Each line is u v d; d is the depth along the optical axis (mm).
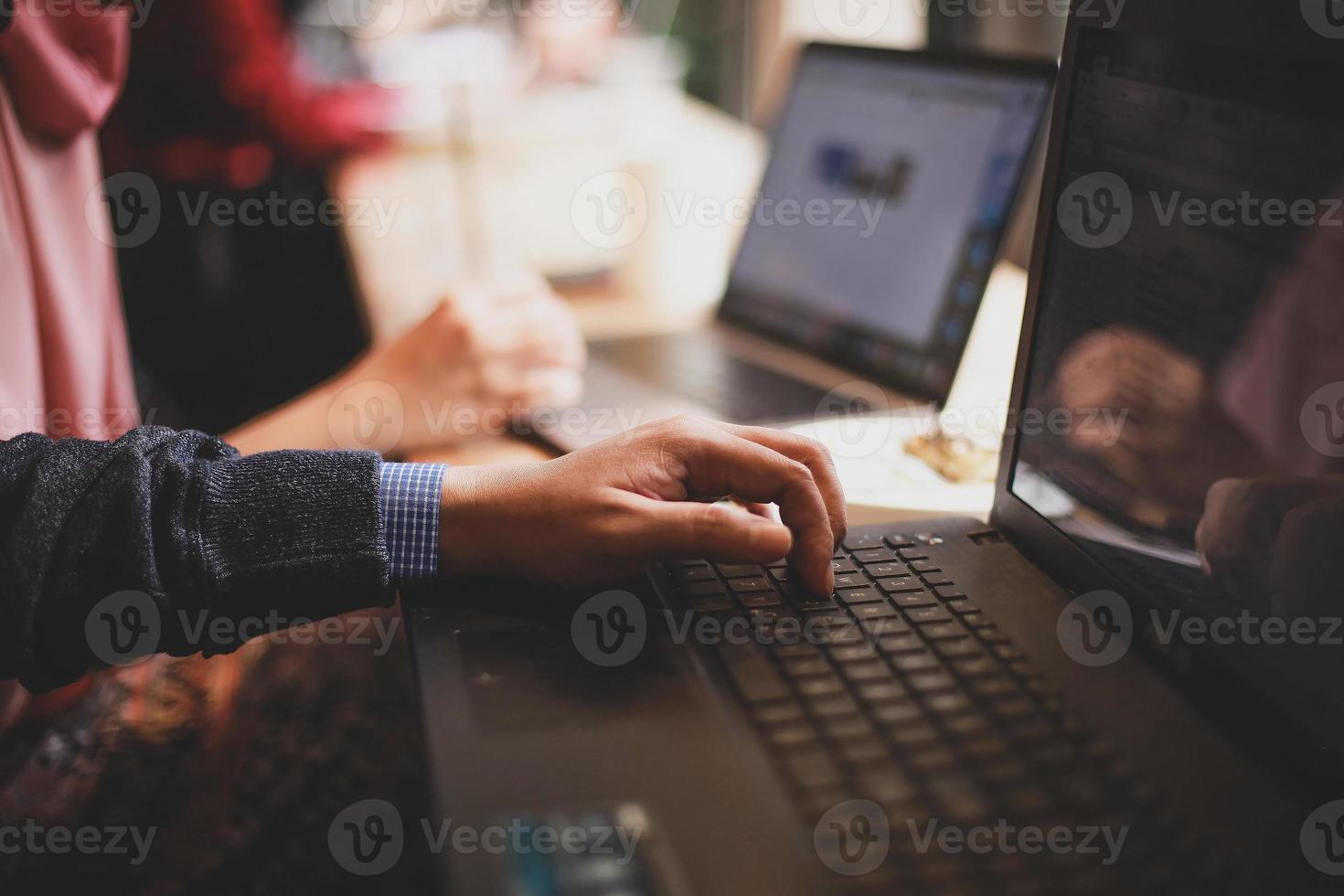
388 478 694
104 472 648
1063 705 543
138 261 1665
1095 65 646
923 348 1090
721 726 527
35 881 761
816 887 424
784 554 631
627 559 648
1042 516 700
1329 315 456
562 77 2184
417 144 1892
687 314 1417
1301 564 477
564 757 504
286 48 1748
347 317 1798
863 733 520
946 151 1122
